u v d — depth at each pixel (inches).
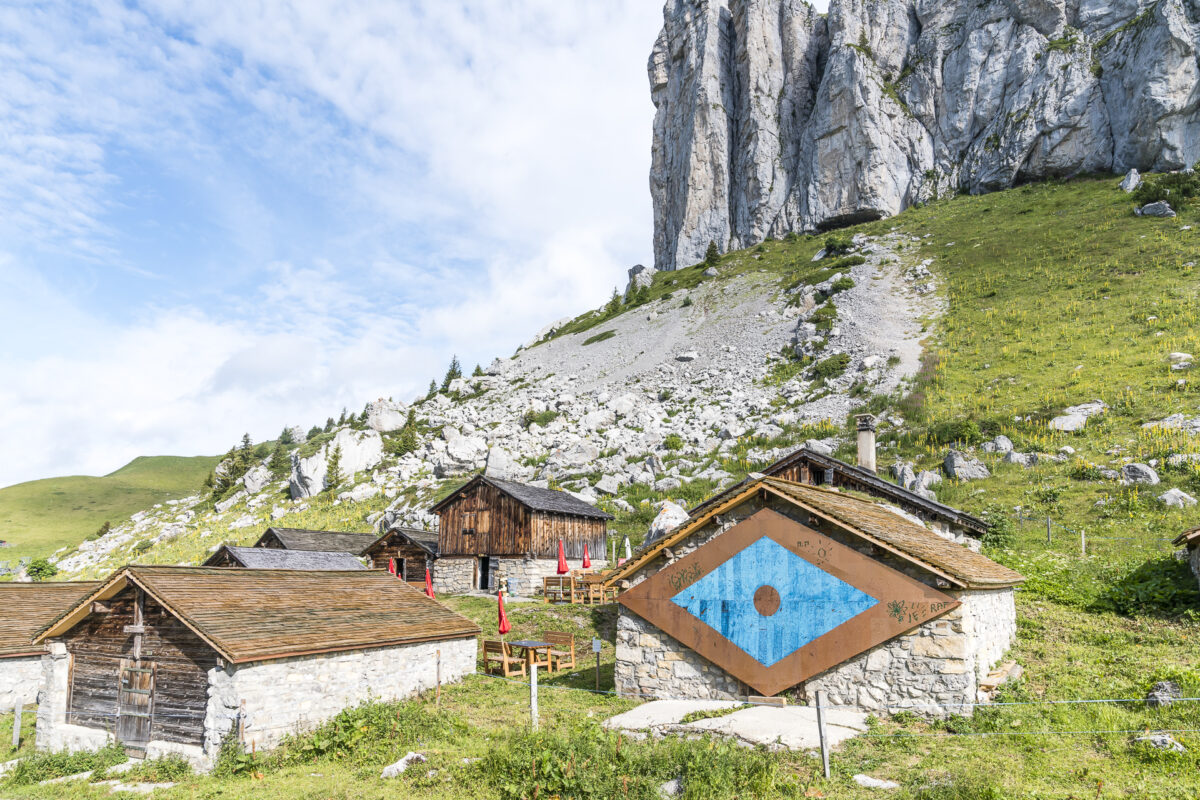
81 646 709.9
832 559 611.5
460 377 4665.4
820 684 602.2
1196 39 3324.3
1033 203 3533.5
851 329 2743.6
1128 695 580.1
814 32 5103.3
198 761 571.2
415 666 767.1
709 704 628.4
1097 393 1803.6
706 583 669.3
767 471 1133.1
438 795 462.3
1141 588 877.2
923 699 556.4
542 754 470.9
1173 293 2271.2
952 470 1593.3
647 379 3036.4
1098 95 3656.5
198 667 621.9
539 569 1478.8
